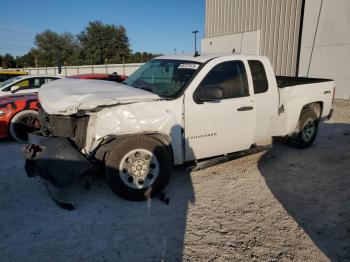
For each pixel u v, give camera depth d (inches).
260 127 193.2
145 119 148.2
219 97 157.9
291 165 215.6
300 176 195.8
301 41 580.1
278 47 633.6
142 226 133.1
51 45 2691.9
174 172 195.5
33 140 153.8
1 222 134.4
